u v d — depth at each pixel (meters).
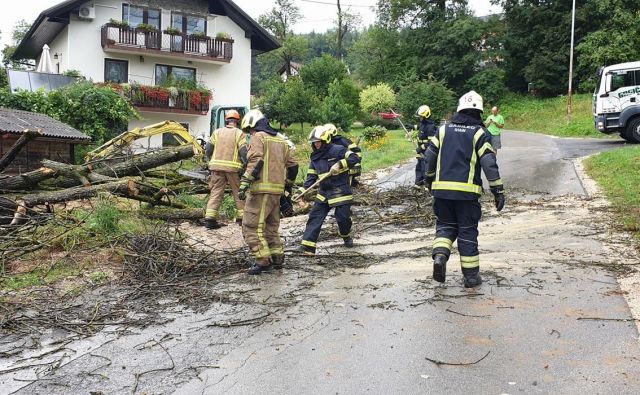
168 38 27.41
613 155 13.34
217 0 28.77
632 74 18.22
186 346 4.21
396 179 14.21
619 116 18.45
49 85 23.59
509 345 3.90
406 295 5.15
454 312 4.62
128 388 3.54
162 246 6.93
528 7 48.50
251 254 6.67
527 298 4.86
